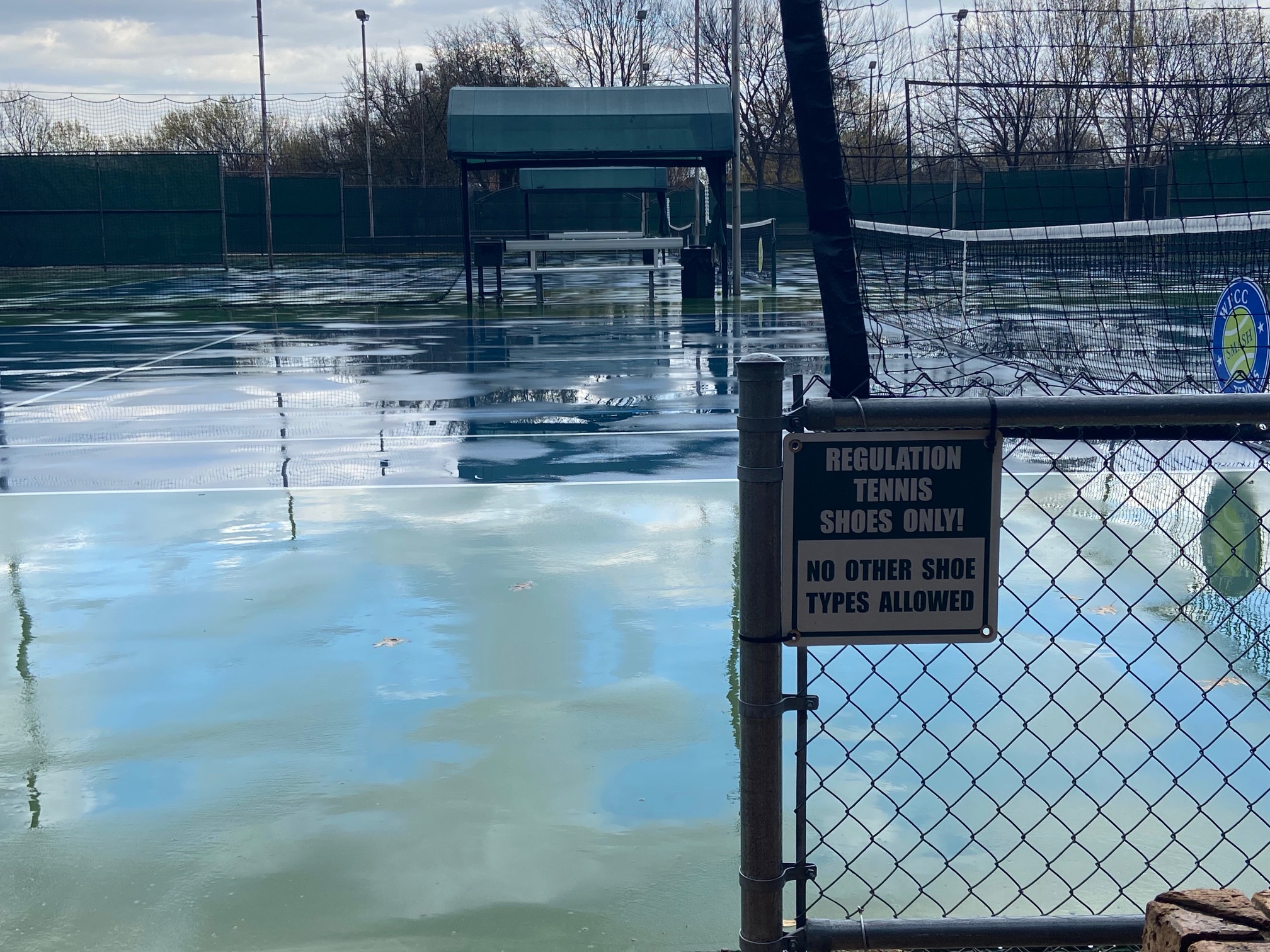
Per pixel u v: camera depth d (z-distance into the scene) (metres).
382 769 4.41
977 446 2.58
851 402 2.58
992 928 2.81
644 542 7.55
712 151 26.61
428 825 3.98
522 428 12.23
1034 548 7.11
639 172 41.50
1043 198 45.53
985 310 23.27
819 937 2.81
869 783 4.23
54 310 29.22
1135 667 5.21
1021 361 15.21
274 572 6.96
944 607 2.61
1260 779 4.20
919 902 3.52
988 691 4.98
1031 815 4.00
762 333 21.53
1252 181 38.81
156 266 44.09
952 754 4.42
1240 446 10.27
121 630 5.97
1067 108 39.69
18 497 9.12
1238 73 38.81
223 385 15.87
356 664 5.47
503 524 8.04
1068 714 4.44
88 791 4.26
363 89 55.50
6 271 44.88
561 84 80.94
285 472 10.04
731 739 4.62
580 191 41.88
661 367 17.20
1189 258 30.23
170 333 23.22
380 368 17.44
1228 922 2.25
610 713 4.89
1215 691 4.94
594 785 4.25
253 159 81.62
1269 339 8.79
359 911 3.47
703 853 3.79
